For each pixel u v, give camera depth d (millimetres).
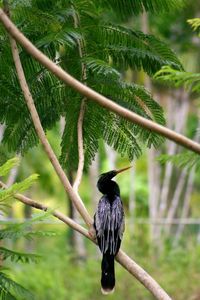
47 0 9859
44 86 9922
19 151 10109
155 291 7703
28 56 9805
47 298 20672
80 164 9250
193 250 22641
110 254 8984
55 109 10039
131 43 9867
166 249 23688
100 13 10656
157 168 26828
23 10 9258
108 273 9000
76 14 9812
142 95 9562
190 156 7309
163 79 7016
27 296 7324
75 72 9734
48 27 9367
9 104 9969
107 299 20875
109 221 9219
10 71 9898
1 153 10102
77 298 20906
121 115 6578
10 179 14703
